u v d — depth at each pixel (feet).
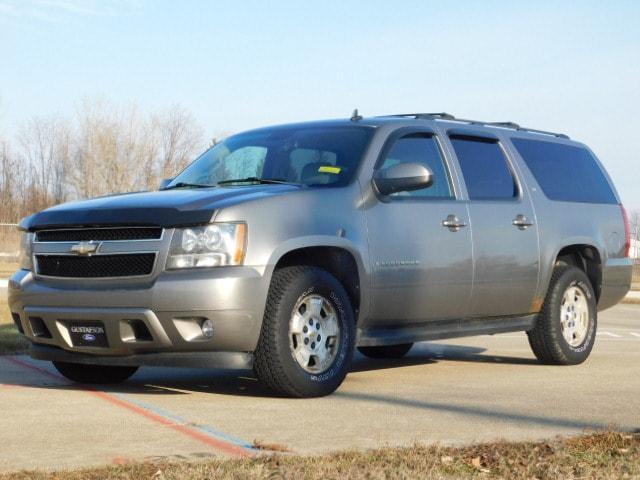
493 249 26.17
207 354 20.65
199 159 26.32
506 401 21.35
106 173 181.16
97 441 16.34
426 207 24.53
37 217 22.52
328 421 18.44
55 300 21.54
